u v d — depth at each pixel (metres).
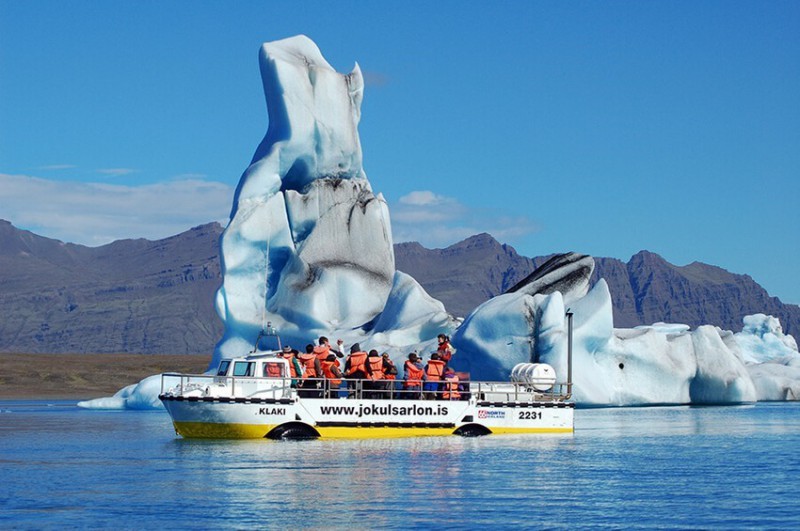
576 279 57.72
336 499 20.11
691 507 19.62
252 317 62.12
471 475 23.31
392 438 29.95
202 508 19.23
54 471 24.62
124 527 17.58
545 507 19.44
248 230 61.62
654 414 48.62
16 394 109.50
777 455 28.81
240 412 28.97
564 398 32.72
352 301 62.91
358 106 67.94
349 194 66.69
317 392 29.53
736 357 62.03
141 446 30.94
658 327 68.00
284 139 63.50
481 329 51.38
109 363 175.75
